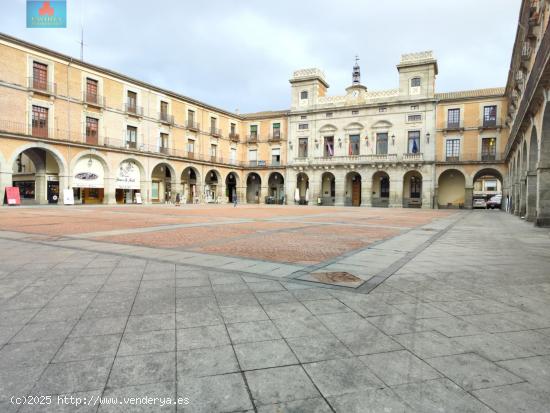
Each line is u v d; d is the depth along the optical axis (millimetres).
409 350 2949
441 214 25891
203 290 4570
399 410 2152
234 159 50469
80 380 2441
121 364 2666
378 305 4066
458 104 38469
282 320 3578
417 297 4391
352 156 43375
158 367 2629
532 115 15516
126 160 35562
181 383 2424
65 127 30422
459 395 2314
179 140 41781
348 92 44562
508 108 31219
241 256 6922
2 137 25938
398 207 40625
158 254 7059
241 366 2656
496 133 36750
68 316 3623
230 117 49844
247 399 2252
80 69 31594
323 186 47469
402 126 41156
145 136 37688
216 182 49500
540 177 14336
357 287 4777
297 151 47625
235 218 17672
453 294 4535
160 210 24562
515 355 2889
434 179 39188
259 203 50250
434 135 39406
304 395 2303
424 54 40281
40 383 2396
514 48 21641
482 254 7551
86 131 32188
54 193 32094
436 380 2492
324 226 13820
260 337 3170
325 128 45656
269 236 10219
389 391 2352
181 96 41594
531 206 17219
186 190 45594
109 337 3131
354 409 2158
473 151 37750
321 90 48594
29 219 15281
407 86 41062
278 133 49312
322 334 3250
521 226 15008
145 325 3408
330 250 7816
